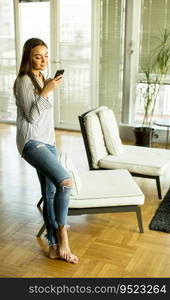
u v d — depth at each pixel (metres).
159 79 5.10
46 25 5.68
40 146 2.20
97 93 5.62
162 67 4.94
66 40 5.60
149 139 4.87
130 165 3.25
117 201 2.59
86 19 5.38
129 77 5.29
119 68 5.38
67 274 2.25
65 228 2.32
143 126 5.09
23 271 2.27
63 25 5.55
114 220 2.94
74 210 2.57
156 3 4.90
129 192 2.62
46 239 2.64
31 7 5.70
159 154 3.53
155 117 5.33
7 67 6.12
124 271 2.28
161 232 2.74
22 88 2.14
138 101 5.42
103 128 3.46
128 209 2.64
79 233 2.73
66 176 2.19
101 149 3.40
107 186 2.73
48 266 2.32
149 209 3.13
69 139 5.39
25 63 2.17
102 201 2.57
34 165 2.23
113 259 2.40
